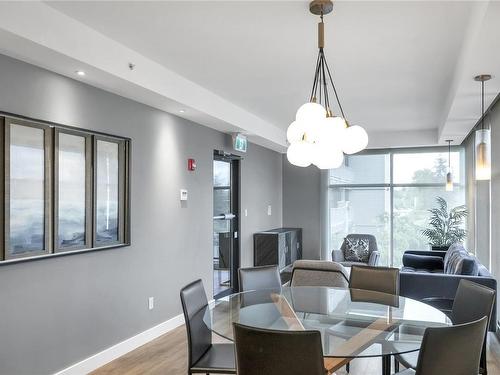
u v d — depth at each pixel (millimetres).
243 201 6609
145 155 4121
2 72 2666
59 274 3105
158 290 4332
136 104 3979
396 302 3090
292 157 2467
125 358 3711
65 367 3156
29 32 2432
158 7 2559
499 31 2293
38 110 2916
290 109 5453
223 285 6055
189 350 2543
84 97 3336
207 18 2707
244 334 1791
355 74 3893
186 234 4879
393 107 5340
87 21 2773
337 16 2645
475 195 6051
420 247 7746
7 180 2664
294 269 4074
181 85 4027
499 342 4078
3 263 2635
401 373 2412
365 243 7348
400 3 2459
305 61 3539
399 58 3428
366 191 8086
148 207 4168
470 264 4293
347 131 2438
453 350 1829
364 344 2223
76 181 3244
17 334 2768
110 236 3625
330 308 2918
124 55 3223
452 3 2447
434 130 7199
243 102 5066
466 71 3004
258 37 3016
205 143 5328
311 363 1712
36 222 2883
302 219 8469
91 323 3422
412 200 7812
